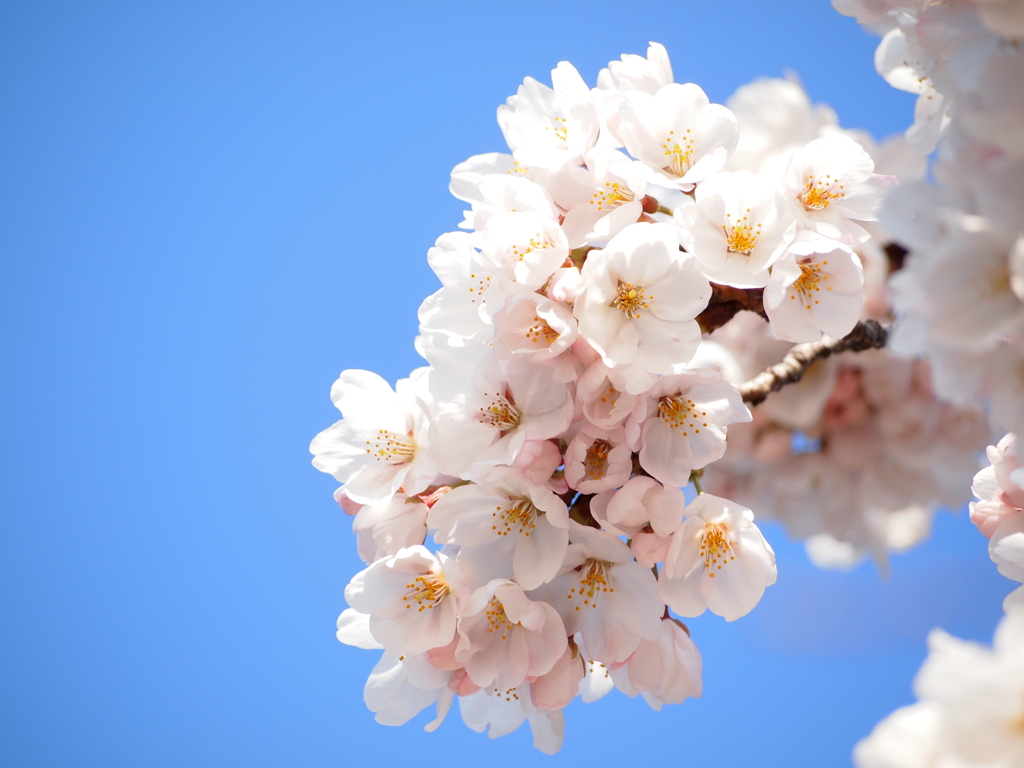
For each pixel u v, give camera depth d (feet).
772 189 2.91
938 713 2.66
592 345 2.86
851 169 2.93
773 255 2.89
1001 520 2.92
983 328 2.76
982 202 2.75
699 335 2.90
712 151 2.95
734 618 2.90
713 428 2.90
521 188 2.93
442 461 2.92
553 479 2.91
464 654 2.90
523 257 2.90
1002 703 2.65
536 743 2.96
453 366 2.94
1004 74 2.77
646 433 2.90
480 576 2.92
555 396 2.90
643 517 2.88
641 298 2.91
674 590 2.91
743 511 2.89
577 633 2.94
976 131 2.77
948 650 2.67
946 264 2.77
